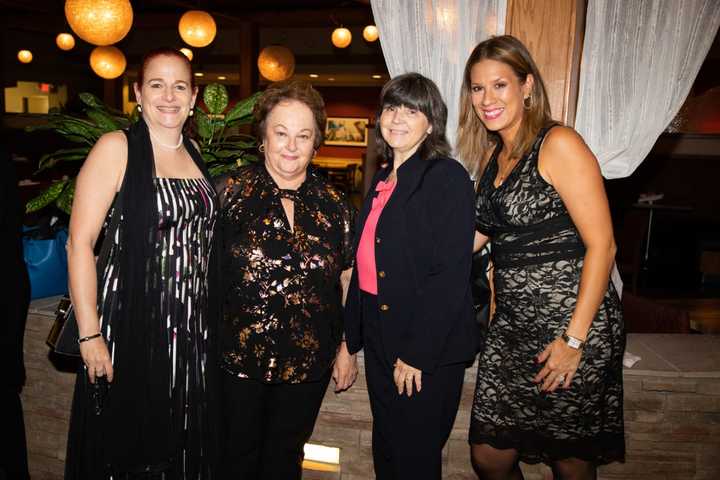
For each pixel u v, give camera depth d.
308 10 9.84
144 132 1.86
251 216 1.89
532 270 1.84
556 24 2.40
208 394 1.99
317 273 1.92
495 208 1.89
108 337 1.83
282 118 1.85
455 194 1.79
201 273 1.93
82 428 1.89
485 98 1.83
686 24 2.31
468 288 1.93
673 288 6.64
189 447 1.97
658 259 6.91
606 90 2.40
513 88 1.82
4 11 11.19
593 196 1.71
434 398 1.89
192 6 9.04
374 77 13.66
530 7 2.42
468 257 1.80
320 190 2.01
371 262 1.93
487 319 2.29
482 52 1.84
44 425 2.60
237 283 1.89
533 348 1.88
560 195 1.76
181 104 1.87
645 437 2.29
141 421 1.88
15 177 2.02
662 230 6.90
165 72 1.83
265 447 2.06
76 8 4.55
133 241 1.79
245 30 10.23
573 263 1.81
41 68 14.44
